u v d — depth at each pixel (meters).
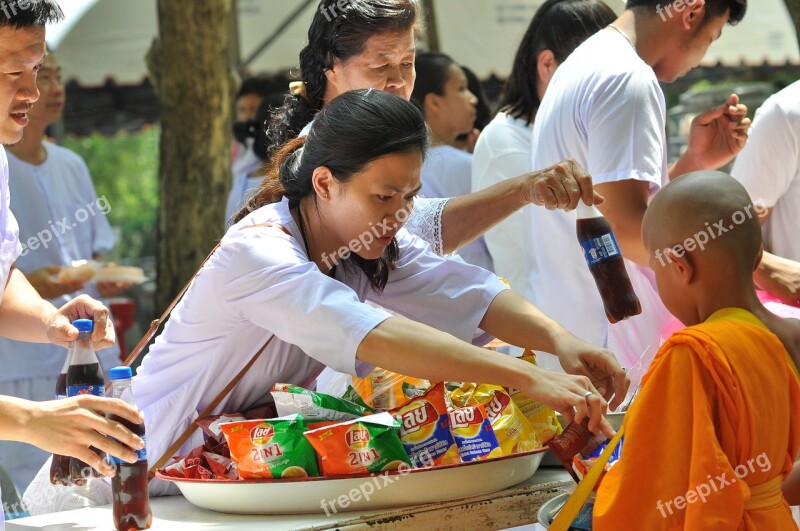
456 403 2.56
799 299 3.41
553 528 2.11
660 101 3.21
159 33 7.42
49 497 2.70
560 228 3.38
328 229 2.53
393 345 2.30
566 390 2.22
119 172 21.89
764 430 2.07
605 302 2.72
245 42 9.58
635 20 3.36
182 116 7.36
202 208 7.40
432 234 2.89
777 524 2.10
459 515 2.33
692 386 2.04
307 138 2.51
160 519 2.37
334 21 3.07
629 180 3.12
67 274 4.96
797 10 4.92
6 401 2.10
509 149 4.01
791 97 3.65
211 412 2.63
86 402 2.15
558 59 3.87
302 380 2.72
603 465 2.12
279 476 2.30
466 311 2.71
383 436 2.29
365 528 2.23
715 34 3.38
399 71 3.13
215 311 2.51
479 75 9.41
